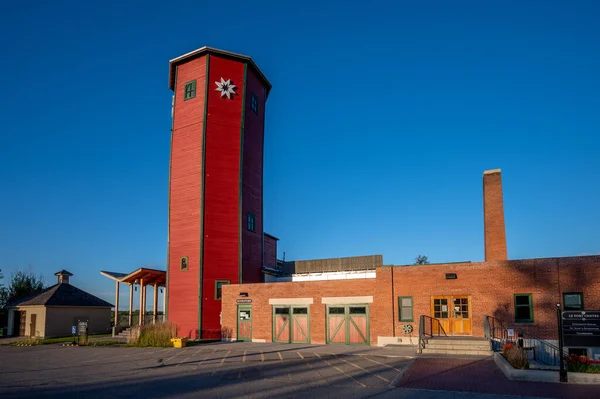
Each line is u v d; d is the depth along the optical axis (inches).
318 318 1066.1
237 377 668.7
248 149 1414.9
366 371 694.5
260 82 1524.4
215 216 1312.7
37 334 1565.0
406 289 974.4
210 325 1251.2
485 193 1167.0
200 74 1390.3
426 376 648.4
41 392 591.5
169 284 1312.7
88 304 1674.5
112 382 650.2
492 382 607.5
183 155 1363.2
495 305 909.2
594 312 626.5
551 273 882.1
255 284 1152.2
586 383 597.3
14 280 2143.2
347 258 1595.7
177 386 612.4
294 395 550.9
